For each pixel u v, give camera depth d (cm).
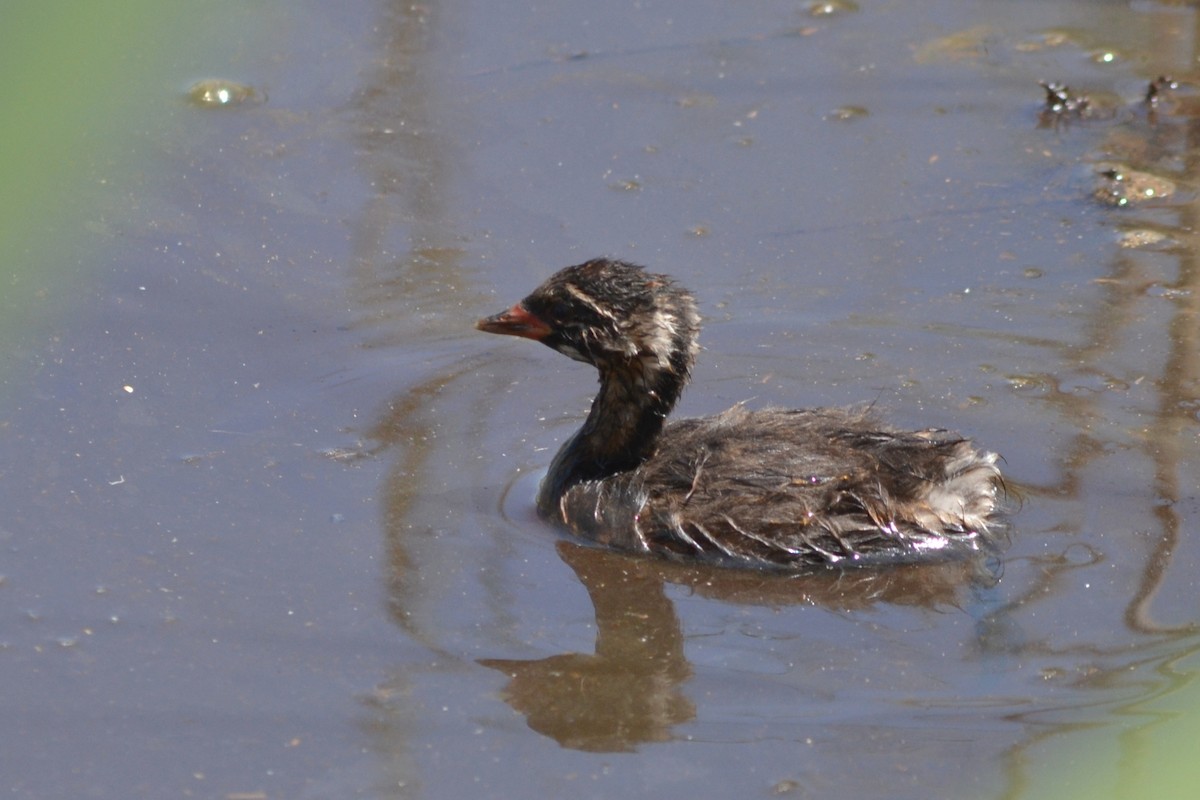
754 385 1333
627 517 1136
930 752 857
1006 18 2056
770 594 1061
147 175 1669
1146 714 877
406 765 862
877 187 1689
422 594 1048
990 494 1123
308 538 1115
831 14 2070
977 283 1498
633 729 896
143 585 1047
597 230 1612
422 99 1867
